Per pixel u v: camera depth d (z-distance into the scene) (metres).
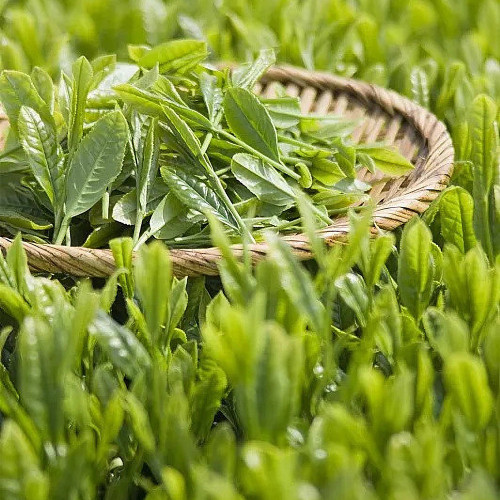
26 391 0.90
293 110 1.17
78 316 0.90
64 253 1.01
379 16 1.47
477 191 1.08
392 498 0.87
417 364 0.97
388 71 1.38
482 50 1.41
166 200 1.08
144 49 1.21
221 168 1.14
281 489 0.85
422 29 1.47
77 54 1.39
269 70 1.28
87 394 0.95
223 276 0.94
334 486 0.84
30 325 0.90
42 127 1.08
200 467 0.88
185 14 1.46
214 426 1.02
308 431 0.93
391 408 0.89
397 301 1.05
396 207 1.07
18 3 1.49
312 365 0.95
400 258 1.00
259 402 0.89
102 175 1.07
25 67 1.29
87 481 0.91
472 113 1.08
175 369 0.96
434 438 0.88
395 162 1.16
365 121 1.23
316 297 0.94
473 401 0.90
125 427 0.94
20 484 0.87
